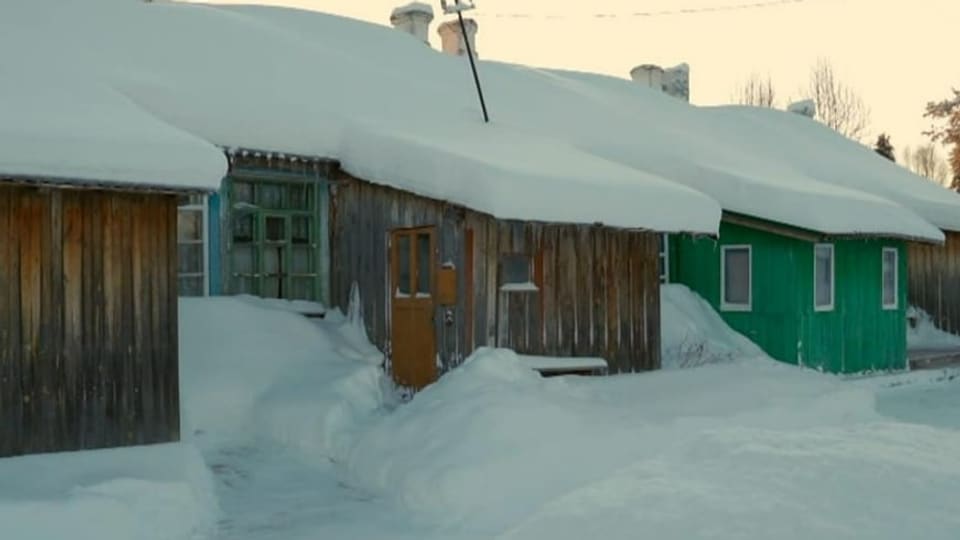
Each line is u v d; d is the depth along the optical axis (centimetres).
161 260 761
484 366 859
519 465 697
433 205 1041
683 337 1364
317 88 1229
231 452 840
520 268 1060
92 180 676
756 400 955
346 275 1139
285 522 650
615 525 594
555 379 944
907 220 1548
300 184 1153
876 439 802
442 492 669
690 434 808
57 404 709
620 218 1041
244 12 1683
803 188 1456
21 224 697
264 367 963
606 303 1134
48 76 848
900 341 1609
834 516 595
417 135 1105
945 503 619
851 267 1513
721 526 582
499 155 1059
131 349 744
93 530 568
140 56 1122
